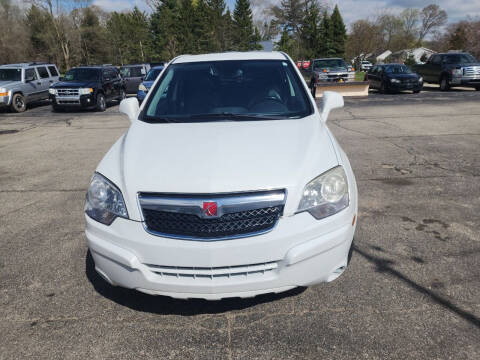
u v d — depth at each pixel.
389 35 78.12
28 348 2.24
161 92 3.35
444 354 2.09
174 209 2.13
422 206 4.17
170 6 75.56
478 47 55.56
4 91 14.16
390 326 2.31
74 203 4.60
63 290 2.79
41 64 16.50
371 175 5.36
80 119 12.42
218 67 3.53
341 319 2.39
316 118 2.95
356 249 3.25
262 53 3.83
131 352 2.19
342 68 19.88
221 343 2.23
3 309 2.60
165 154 2.45
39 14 54.19
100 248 2.26
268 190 2.14
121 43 70.44
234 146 2.47
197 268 2.14
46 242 3.57
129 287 2.27
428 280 2.77
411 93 17.92
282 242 2.12
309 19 67.25
